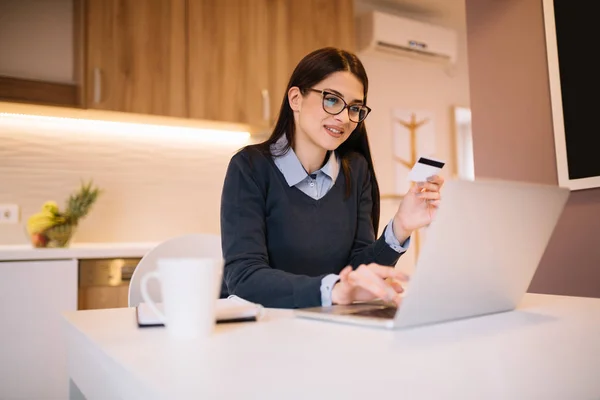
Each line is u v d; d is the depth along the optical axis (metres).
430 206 1.25
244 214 1.25
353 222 1.45
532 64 2.05
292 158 1.36
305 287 0.91
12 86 2.35
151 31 2.62
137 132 2.97
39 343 2.15
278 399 0.41
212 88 2.77
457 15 4.09
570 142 1.90
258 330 0.72
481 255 0.74
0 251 2.10
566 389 0.45
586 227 1.89
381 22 3.67
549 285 2.00
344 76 1.33
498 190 0.72
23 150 2.66
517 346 0.61
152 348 0.61
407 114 4.01
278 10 3.00
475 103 2.27
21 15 2.53
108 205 2.86
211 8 2.79
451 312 0.77
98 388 0.63
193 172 3.12
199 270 0.66
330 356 0.56
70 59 2.62
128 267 2.38
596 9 1.82
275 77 2.96
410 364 0.52
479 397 0.42
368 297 0.90
